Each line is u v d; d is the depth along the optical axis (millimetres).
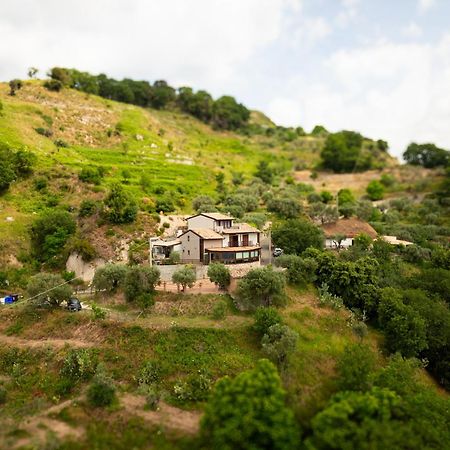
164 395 46594
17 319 60531
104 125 157250
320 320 60344
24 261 78438
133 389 48094
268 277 59375
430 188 165875
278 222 105938
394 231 111562
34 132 129250
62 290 61219
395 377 47656
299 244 83438
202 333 54094
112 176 116750
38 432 41531
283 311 60000
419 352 60938
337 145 199250
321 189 168625
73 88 184000
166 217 95625
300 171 194250
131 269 63344
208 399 44875
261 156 199375
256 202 118625
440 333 61562
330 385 46781
